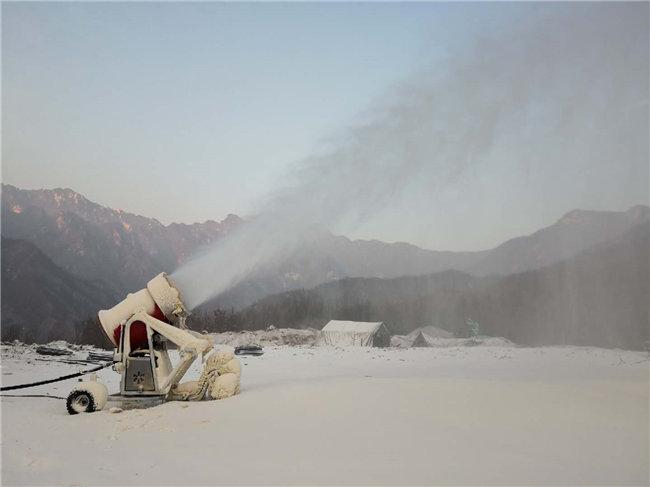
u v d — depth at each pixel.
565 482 5.77
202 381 10.65
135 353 10.88
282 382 12.57
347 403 9.08
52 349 27.98
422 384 10.49
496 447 7.00
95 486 5.58
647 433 7.77
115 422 8.92
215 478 5.82
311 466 6.21
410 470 6.07
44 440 7.66
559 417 8.54
